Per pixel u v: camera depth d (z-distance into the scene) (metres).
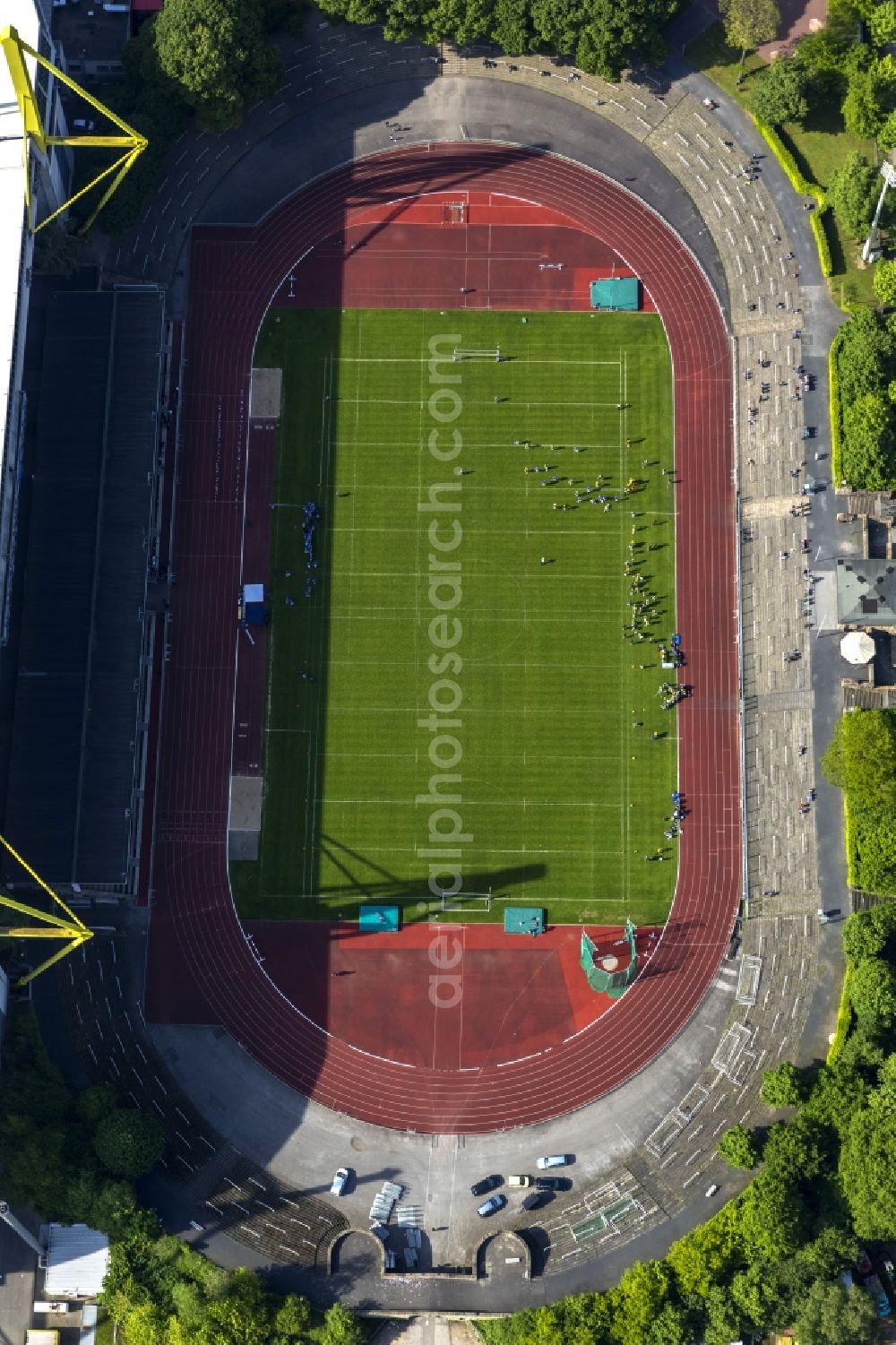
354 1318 148.00
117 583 159.88
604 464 166.12
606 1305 145.75
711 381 167.00
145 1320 148.12
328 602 164.50
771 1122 153.25
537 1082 155.38
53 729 156.88
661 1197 151.88
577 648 163.25
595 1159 153.25
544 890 159.12
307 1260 151.88
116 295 164.62
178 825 161.00
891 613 161.25
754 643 162.62
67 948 144.00
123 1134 149.75
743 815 159.75
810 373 166.50
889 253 166.88
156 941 159.25
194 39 161.25
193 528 165.75
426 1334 150.62
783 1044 155.00
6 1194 150.12
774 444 165.62
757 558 163.88
